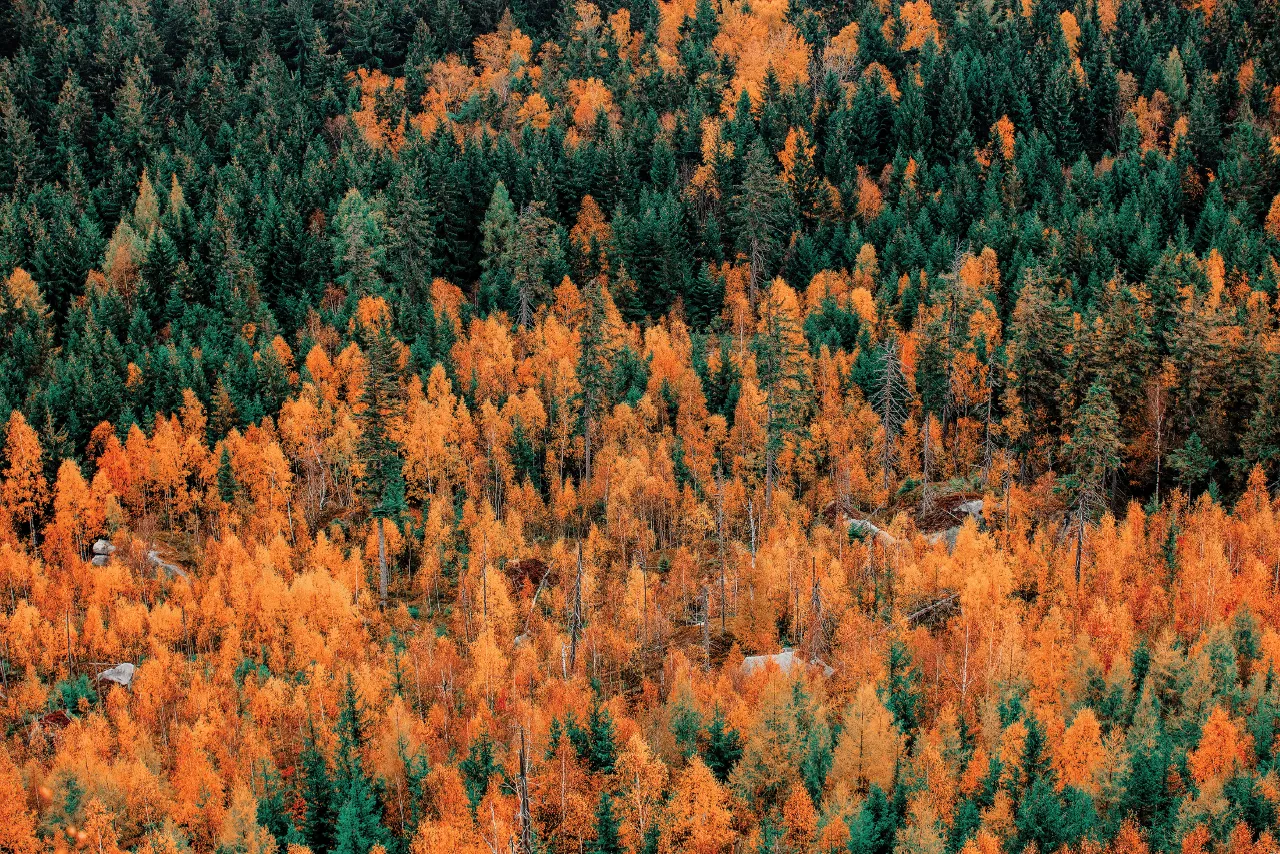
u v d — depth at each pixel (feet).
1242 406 265.54
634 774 157.28
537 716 178.29
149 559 268.00
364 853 157.79
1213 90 525.34
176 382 329.52
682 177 508.12
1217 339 264.31
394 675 202.49
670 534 282.36
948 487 278.26
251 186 463.83
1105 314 307.99
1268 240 403.54
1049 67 549.54
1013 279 380.17
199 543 283.59
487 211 447.01
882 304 369.91
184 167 481.46
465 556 262.06
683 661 195.83
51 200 448.65
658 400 325.01
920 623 218.79
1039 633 198.29
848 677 190.19
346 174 474.90
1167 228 434.30
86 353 345.51
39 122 522.47
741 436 297.74
